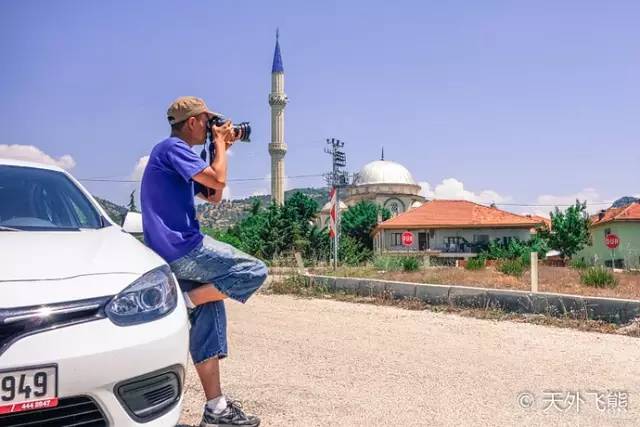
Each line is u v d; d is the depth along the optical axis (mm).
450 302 9102
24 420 2436
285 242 42906
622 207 47500
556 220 47219
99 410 2596
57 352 2486
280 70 94062
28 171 4250
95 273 2834
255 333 6973
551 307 8047
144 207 3662
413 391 4547
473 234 52188
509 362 5531
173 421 2887
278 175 93125
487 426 3785
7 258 2834
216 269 3592
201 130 3768
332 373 5078
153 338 2781
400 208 83438
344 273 15727
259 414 3971
